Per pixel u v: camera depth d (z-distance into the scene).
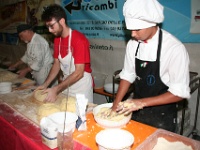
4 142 1.46
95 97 3.39
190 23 2.13
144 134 1.24
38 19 3.78
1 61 2.50
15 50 2.41
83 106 1.25
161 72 1.44
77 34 1.93
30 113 1.51
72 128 1.19
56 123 1.13
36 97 1.76
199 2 2.03
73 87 2.11
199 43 2.13
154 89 1.51
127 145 1.01
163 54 1.39
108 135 1.12
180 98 1.33
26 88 2.07
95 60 3.09
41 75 2.18
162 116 1.57
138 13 1.20
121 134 1.13
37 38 2.24
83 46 1.89
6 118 1.44
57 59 2.09
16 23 4.36
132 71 1.63
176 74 1.34
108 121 1.28
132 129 1.30
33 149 1.13
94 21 2.92
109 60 2.93
